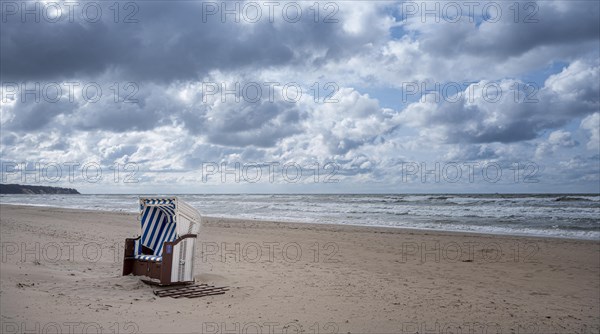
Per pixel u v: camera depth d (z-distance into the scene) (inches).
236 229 874.8
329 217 1306.6
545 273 460.4
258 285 357.1
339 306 297.4
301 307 291.0
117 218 1169.4
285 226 951.6
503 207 1569.9
